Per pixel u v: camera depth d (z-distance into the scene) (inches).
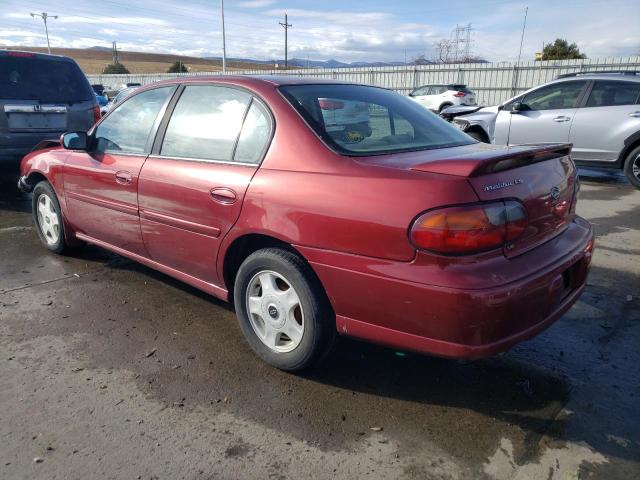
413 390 112.5
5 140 265.0
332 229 100.4
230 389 112.1
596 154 329.1
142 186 140.5
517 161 98.7
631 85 316.8
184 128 136.1
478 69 1063.0
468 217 88.7
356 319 102.6
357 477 88.0
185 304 153.6
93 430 98.6
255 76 131.8
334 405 107.1
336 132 114.0
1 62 267.0
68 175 171.0
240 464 90.7
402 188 93.9
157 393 110.3
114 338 133.3
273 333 117.3
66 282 168.9
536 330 99.5
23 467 89.2
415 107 142.3
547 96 351.3
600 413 105.2
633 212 266.8
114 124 158.9
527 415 104.4
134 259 157.8
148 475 87.9
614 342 133.6
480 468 90.1
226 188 118.3
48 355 124.7
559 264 101.9
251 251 125.0
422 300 91.6
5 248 202.1
